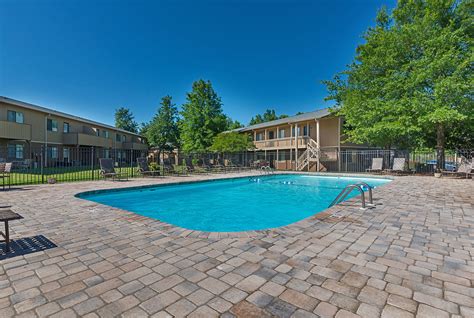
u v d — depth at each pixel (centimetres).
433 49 1295
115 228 395
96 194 861
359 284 221
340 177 1598
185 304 192
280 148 2345
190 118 2844
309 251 298
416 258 278
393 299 198
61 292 209
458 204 589
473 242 329
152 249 306
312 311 182
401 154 1700
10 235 362
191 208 838
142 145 3647
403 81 1416
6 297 201
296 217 734
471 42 1264
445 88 1166
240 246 315
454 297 201
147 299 199
